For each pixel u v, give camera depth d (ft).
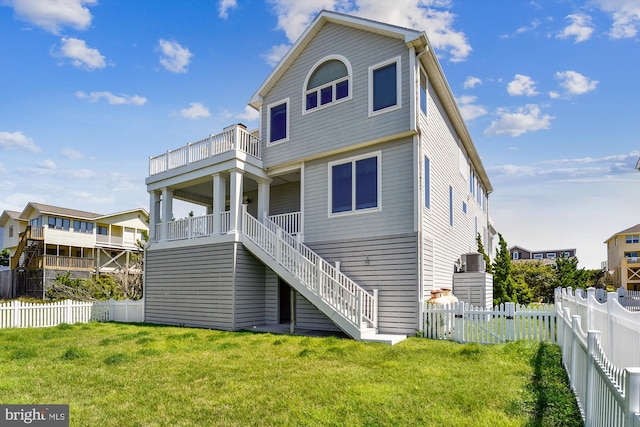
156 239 52.19
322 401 17.42
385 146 38.81
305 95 44.47
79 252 120.98
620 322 16.21
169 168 51.03
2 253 132.36
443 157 47.55
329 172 42.11
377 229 38.19
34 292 99.19
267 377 21.30
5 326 45.70
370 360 24.99
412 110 36.73
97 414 16.35
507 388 18.75
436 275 41.34
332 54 42.78
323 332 38.73
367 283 38.04
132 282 83.10
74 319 51.83
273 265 40.01
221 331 39.81
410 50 37.55
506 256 62.80
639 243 144.87
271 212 55.42
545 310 30.50
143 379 21.33
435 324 33.91
